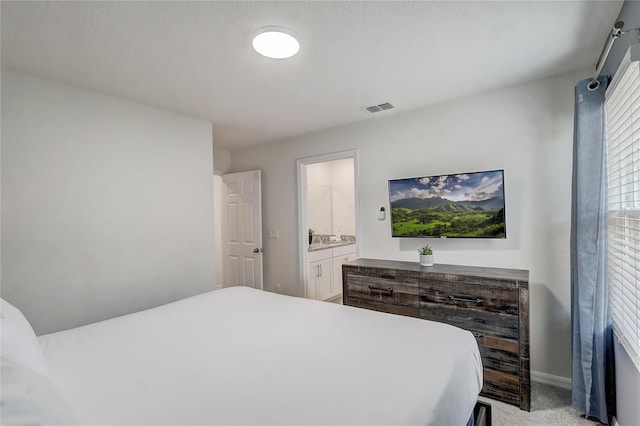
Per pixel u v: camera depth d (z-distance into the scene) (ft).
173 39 5.68
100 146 8.09
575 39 5.86
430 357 4.09
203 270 10.37
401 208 9.62
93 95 8.00
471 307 7.22
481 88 8.17
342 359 4.07
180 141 9.87
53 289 7.22
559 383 7.46
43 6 4.68
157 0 4.59
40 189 7.11
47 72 6.92
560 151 7.50
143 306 8.81
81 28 5.30
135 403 3.20
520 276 7.03
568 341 7.41
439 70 7.11
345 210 17.81
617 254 5.58
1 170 6.61
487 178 8.17
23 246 6.85
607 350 5.94
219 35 5.57
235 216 14.48
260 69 6.93
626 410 5.17
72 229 7.56
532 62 6.79
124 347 4.56
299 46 5.98
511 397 6.73
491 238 8.30
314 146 12.09
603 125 5.78
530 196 7.86
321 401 3.17
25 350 3.10
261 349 4.44
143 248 8.87
